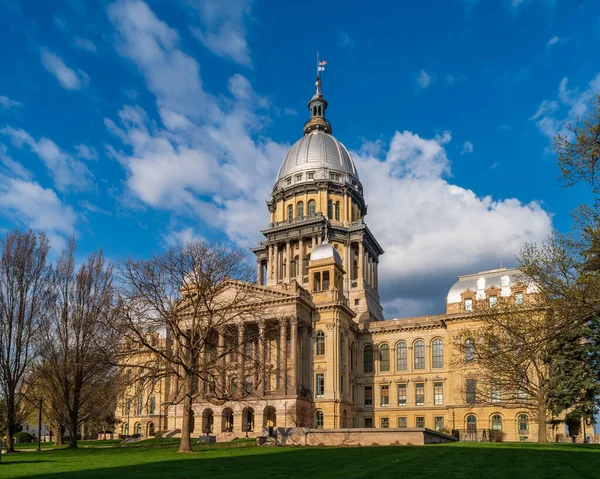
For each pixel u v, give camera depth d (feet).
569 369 184.14
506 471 88.84
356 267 382.42
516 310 184.96
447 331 297.74
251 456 130.93
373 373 319.68
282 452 141.90
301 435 182.29
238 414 266.16
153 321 177.47
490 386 265.34
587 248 100.99
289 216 401.08
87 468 103.45
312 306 289.74
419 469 92.32
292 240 382.01
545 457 115.65
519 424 265.95
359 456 123.24
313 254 316.60
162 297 178.19
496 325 185.98
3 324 203.82
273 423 277.85
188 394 166.50
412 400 305.73
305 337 286.05
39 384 221.05
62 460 126.72
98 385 216.95
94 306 209.67
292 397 257.34
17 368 204.03
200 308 200.95
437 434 188.24
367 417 313.53
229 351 191.01
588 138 85.97
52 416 236.22
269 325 273.95
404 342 318.45
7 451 197.36
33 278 211.20
